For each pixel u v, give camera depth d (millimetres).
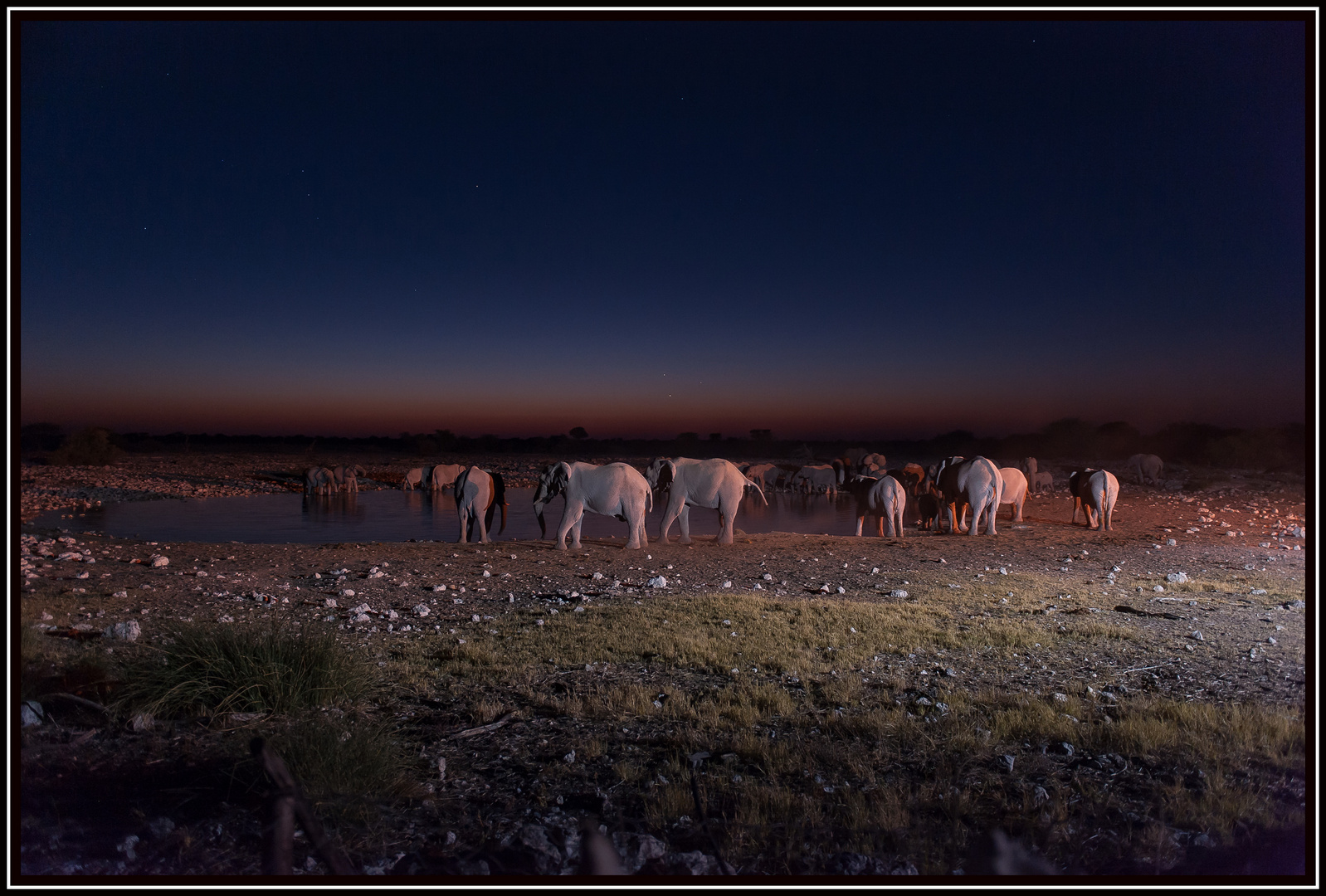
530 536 20719
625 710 5738
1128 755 4859
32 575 10352
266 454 79875
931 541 17328
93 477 38938
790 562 14172
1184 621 9000
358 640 7727
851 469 38625
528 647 7562
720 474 16953
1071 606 9859
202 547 14727
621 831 3840
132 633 6930
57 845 3479
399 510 28219
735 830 3865
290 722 5102
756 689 6137
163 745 4664
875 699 6051
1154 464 37562
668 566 13664
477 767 4691
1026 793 4238
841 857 3557
